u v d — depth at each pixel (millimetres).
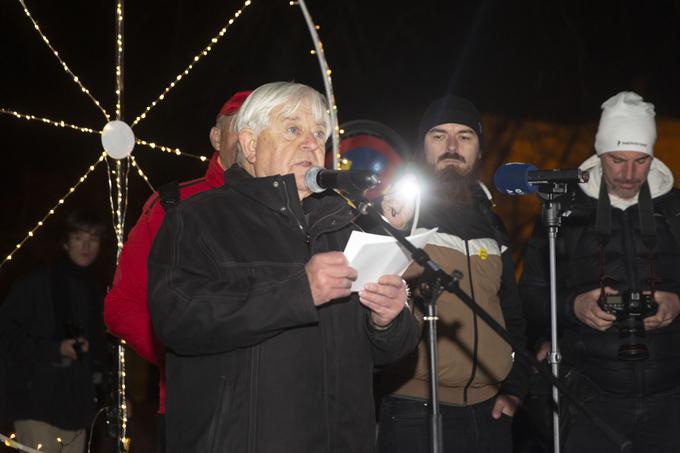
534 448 5348
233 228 3160
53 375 6031
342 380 3145
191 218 3166
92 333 6188
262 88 3354
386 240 3010
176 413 3156
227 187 3258
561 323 4746
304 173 3260
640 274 4645
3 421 5984
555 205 4273
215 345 3020
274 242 3160
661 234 4668
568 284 4746
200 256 3123
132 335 3867
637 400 4566
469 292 4246
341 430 3113
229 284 3070
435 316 3205
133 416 10508
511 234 10930
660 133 10930
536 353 5113
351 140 4766
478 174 4680
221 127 4055
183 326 3014
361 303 3232
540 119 11281
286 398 3043
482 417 4270
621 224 4707
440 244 4258
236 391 3051
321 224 3230
